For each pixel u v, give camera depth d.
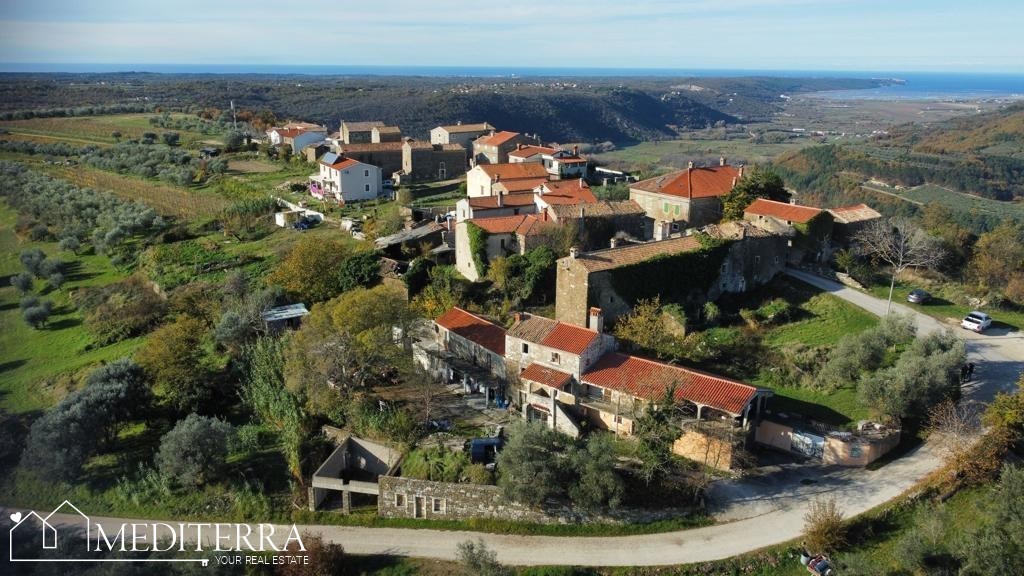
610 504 46.22
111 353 84.31
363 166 128.88
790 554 43.81
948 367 55.62
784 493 48.78
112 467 60.22
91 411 60.19
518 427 50.47
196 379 67.62
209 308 87.94
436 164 143.38
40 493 57.41
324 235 111.06
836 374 58.91
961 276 81.19
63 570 48.38
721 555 44.16
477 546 46.53
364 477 56.75
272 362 67.31
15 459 62.56
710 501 48.34
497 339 64.69
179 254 110.69
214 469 56.28
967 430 50.16
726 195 91.44
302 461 56.06
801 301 74.38
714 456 51.31
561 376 56.81
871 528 44.72
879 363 59.47
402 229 102.75
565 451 50.19
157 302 94.62
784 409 56.62
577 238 83.62
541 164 130.88
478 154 151.75
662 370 55.84
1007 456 48.28
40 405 75.12
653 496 48.00
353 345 61.47
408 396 62.62
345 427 59.41
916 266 82.50
